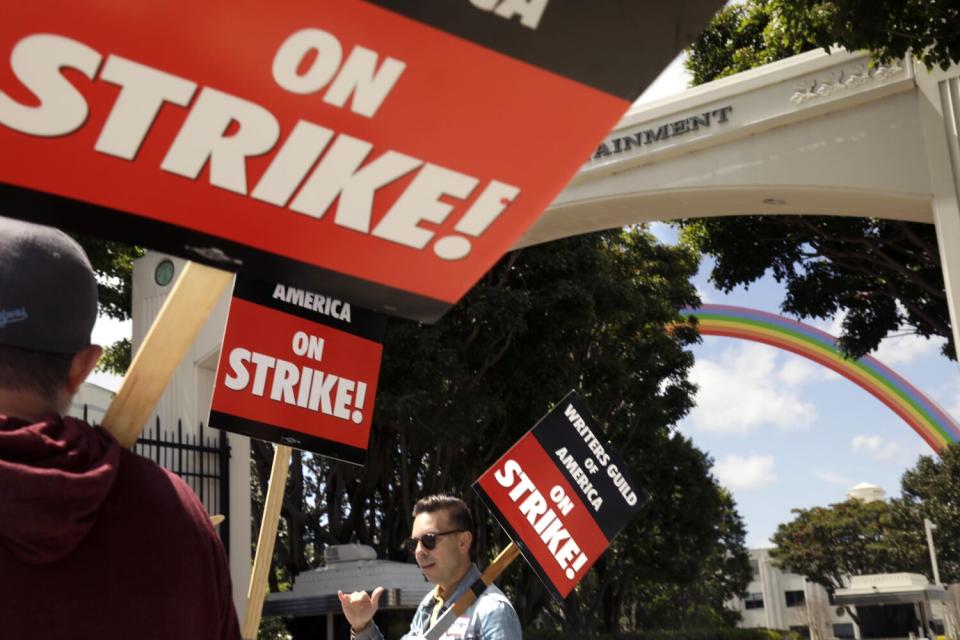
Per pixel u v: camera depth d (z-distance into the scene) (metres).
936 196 12.02
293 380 3.85
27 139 1.03
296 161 1.10
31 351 1.26
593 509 4.44
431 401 17.22
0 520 1.14
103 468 1.22
